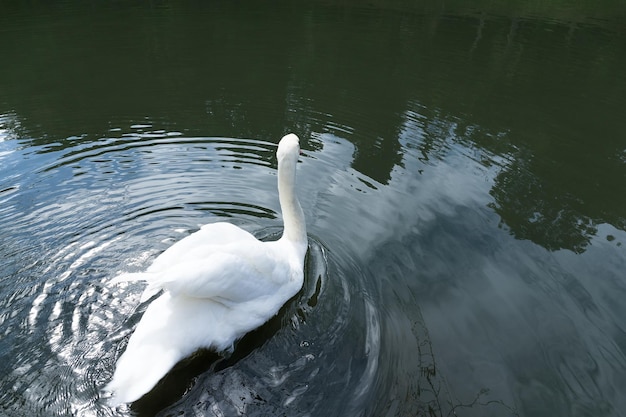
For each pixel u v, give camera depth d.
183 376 5.05
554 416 4.84
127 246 6.97
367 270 6.75
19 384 4.82
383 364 5.27
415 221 7.86
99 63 14.89
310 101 12.66
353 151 10.09
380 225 7.75
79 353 5.20
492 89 13.94
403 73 14.93
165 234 7.29
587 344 5.68
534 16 22.94
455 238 7.48
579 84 14.59
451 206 8.30
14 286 6.07
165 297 4.98
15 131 10.57
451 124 11.58
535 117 12.22
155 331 4.61
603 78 15.16
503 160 9.98
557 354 5.53
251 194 8.48
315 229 7.64
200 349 4.96
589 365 5.41
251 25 19.20
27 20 19.05
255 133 10.73
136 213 7.78
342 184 8.88
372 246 7.25
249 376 5.09
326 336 5.63
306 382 5.05
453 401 4.91
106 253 6.80
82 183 8.57
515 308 6.16
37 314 5.68
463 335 5.73
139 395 4.16
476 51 17.33
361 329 5.74
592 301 6.33
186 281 4.60
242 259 5.17
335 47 17.09
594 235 7.72
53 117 11.33
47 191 8.28
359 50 16.91
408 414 4.74
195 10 21.22
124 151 9.78
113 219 7.59
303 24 19.69
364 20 20.80
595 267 6.98
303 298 6.20
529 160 10.06
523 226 7.85
